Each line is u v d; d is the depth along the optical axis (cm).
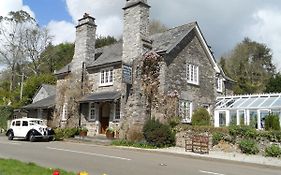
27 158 1359
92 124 2758
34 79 4731
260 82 5669
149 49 2506
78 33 3064
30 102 4247
